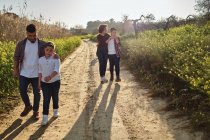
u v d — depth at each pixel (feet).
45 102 14.35
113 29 23.72
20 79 14.69
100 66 23.54
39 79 14.35
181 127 13.28
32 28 14.23
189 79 16.46
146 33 47.50
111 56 23.86
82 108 16.98
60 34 67.36
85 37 172.96
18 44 14.51
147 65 25.79
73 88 22.31
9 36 34.81
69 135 13.04
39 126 14.19
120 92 20.36
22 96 14.82
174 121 14.15
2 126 14.21
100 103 17.87
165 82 19.85
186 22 52.42
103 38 23.48
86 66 35.19
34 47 14.51
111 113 15.92
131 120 14.73
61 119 15.15
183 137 12.31
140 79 23.98
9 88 19.31
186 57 20.68
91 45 92.38
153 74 22.72
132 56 32.17
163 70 21.95
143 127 13.74
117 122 14.52
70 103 18.10
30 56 14.48
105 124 14.28
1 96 18.70
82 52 60.95
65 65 36.96
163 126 13.69
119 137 12.70
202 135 12.15
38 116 15.15
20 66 14.70
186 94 16.15
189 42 26.02
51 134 13.19
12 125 14.33
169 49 24.80
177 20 54.70
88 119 15.07
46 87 14.47
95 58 45.16
